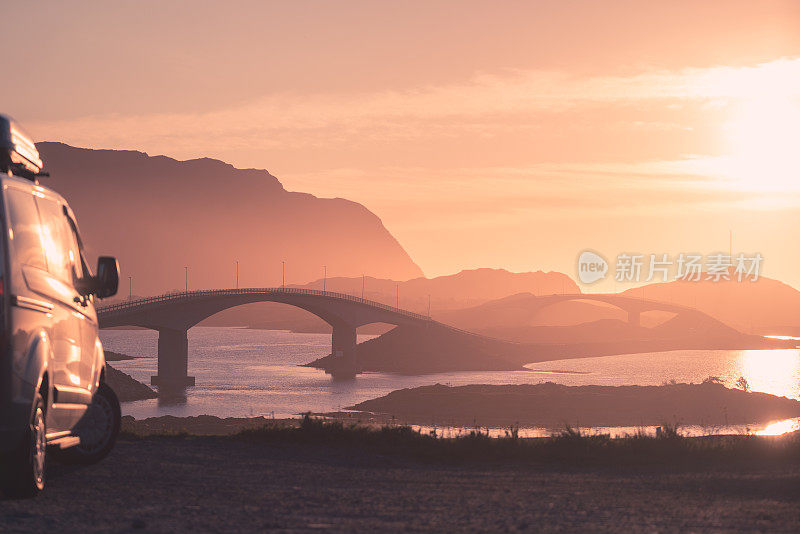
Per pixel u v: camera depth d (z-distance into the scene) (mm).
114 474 11727
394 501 9852
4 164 9508
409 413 109125
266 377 182250
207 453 15148
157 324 165000
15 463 8906
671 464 15781
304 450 16469
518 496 10586
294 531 7668
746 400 107062
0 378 8398
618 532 7738
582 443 17875
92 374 11703
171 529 7648
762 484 12195
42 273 9719
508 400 111188
